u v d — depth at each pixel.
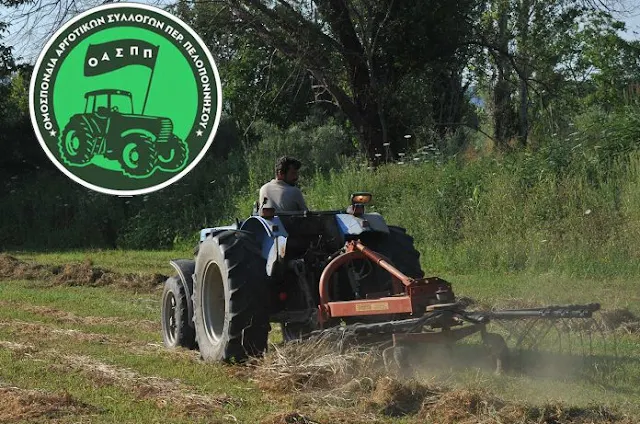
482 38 88.62
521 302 41.62
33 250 86.75
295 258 29.98
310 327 28.41
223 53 86.06
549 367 26.59
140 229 90.00
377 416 21.83
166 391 24.42
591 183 60.59
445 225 62.72
